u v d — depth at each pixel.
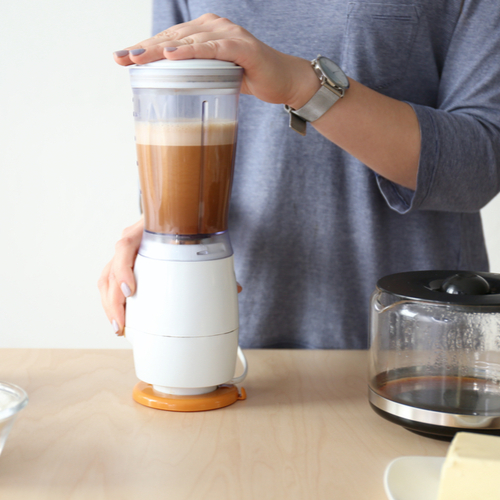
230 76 0.59
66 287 1.93
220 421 0.62
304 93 0.69
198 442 0.57
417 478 0.49
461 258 0.98
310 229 0.95
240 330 1.00
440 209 0.81
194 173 0.60
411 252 0.96
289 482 0.50
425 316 0.56
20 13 1.77
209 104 0.58
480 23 0.83
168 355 0.63
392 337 0.58
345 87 0.69
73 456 0.54
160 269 0.62
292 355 0.84
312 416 0.64
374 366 0.61
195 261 0.62
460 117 0.78
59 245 1.91
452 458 0.44
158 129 0.59
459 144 0.75
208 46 0.58
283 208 0.95
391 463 0.50
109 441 0.57
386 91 0.91
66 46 1.79
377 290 0.62
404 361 0.58
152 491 0.48
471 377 0.55
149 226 0.63
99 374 0.75
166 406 0.64
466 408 0.54
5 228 1.89
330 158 0.93
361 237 0.95
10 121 1.83
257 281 0.98
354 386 0.72
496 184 0.80
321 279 0.97
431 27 0.88
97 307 1.95
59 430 0.59
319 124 0.73
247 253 0.97
